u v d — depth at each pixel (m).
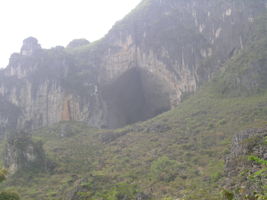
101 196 36.31
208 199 27.34
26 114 82.69
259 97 62.91
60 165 51.91
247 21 89.12
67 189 40.97
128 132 67.19
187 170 42.31
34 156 52.06
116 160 53.06
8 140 54.97
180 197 31.78
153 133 62.56
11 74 89.81
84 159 55.56
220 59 85.75
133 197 34.88
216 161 42.50
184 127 61.03
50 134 71.12
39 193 41.22
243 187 23.27
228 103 65.06
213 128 56.53
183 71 86.88
